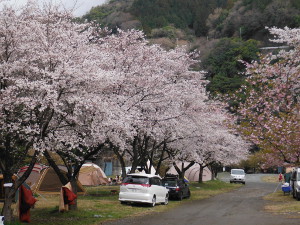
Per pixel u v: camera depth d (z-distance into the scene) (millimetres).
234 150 35438
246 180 55438
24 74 11672
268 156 22281
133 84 16047
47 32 12266
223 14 98500
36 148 10250
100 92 12688
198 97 21344
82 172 31312
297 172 22156
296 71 18531
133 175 18281
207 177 47250
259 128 20781
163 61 20641
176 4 105125
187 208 17953
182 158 29562
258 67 19984
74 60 12055
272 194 26781
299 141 19469
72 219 13188
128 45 18250
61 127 11648
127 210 16266
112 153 40875
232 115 28422
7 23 11539
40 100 10266
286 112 20266
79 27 14695
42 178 21297
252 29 78188
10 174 11062
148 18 91500
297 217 13656
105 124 11641
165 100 18125
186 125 21422
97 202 18922
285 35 18672
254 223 12414
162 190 19297
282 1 75562
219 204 20031
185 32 95125
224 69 60094
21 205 12039
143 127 18016
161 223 12703
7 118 10742
